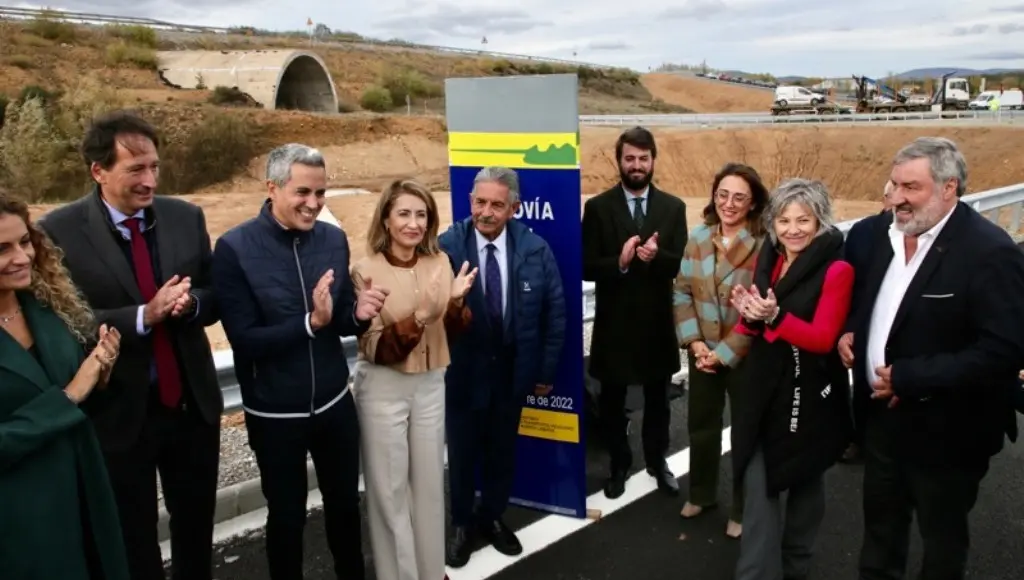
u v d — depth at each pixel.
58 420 2.57
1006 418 3.23
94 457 2.73
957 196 3.12
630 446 5.47
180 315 3.16
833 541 4.23
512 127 4.20
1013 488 4.73
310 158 3.21
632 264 4.45
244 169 34.50
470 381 3.95
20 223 2.56
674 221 4.57
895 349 3.23
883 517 3.46
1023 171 29.86
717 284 4.14
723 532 4.34
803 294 3.41
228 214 21.50
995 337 2.94
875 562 3.52
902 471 3.34
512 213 3.97
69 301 2.77
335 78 61.16
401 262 3.55
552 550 4.19
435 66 76.56
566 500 4.53
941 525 3.29
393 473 3.59
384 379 3.53
